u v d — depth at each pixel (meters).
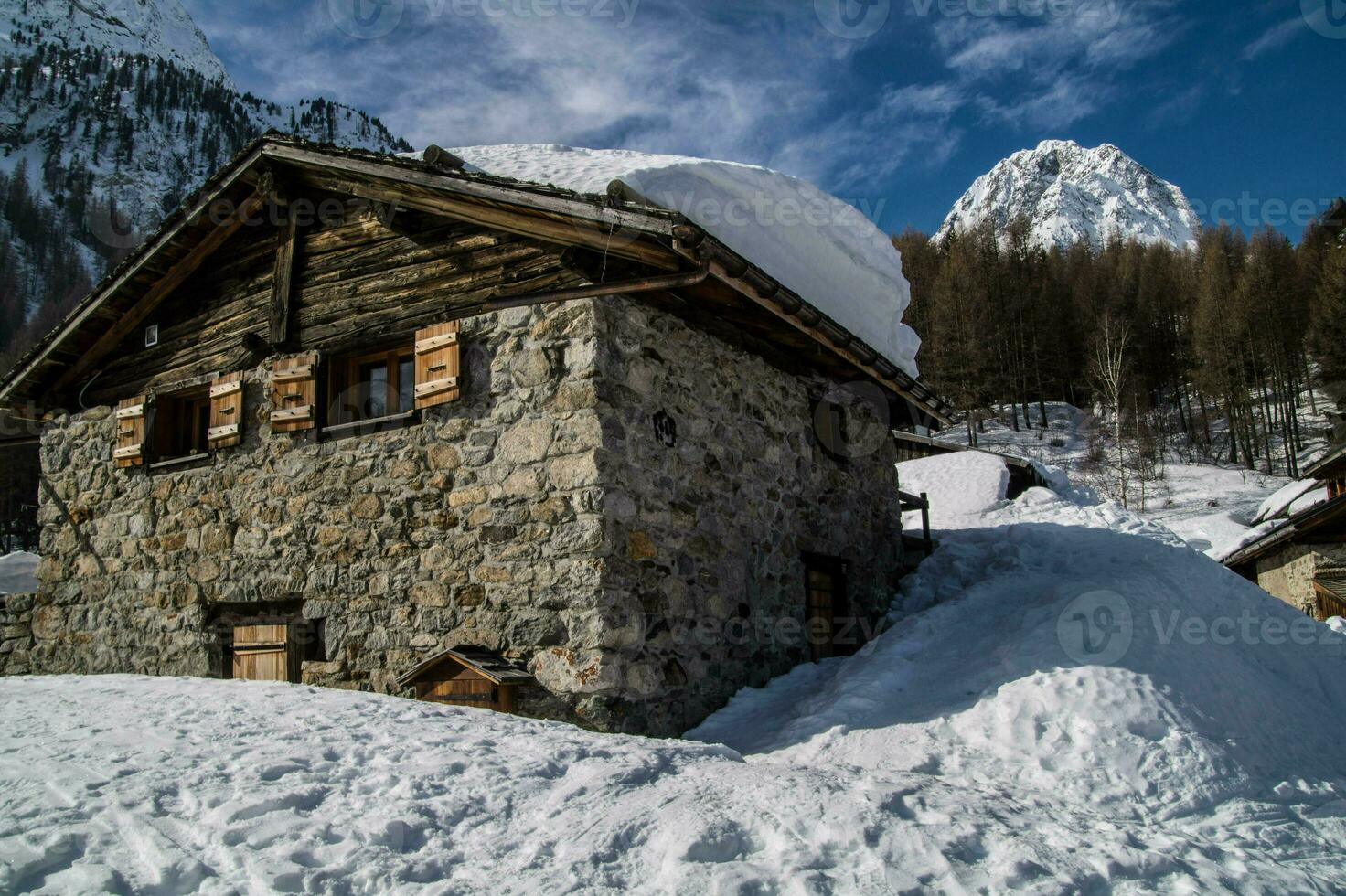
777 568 7.52
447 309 6.63
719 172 6.51
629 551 5.77
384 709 4.50
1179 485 36.03
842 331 7.12
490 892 2.60
